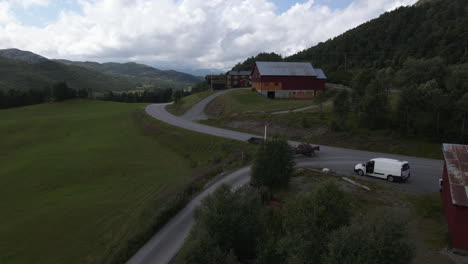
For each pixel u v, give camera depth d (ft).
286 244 40.16
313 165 104.06
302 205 42.22
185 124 188.14
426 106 117.70
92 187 101.40
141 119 219.82
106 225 73.51
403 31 453.58
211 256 41.96
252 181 82.89
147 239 60.44
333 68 449.48
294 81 248.11
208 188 84.53
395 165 86.07
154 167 122.93
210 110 225.56
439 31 372.79
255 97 234.99
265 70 248.32
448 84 158.30
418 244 53.26
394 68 312.29
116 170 118.93
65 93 354.95
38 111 295.69
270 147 81.76
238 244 49.67
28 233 70.54
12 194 96.84
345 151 120.98
